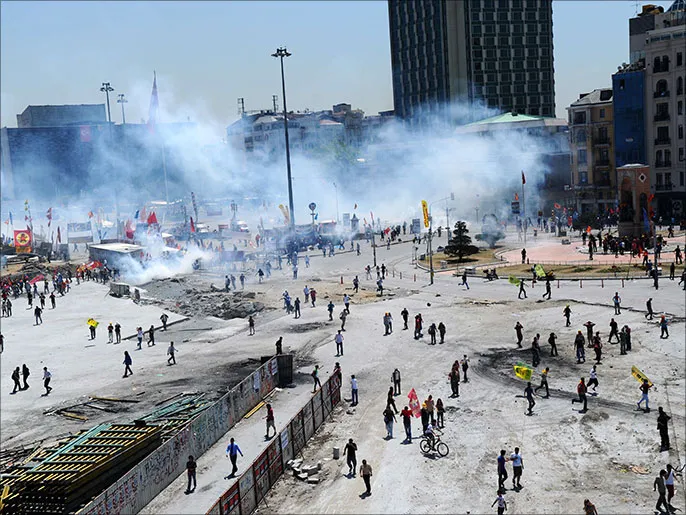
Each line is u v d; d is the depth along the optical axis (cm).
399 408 3781
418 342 5178
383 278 7862
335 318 6194
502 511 2533
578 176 12962
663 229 10562
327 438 3409
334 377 3881
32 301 8038
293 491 2858
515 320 5650
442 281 7756
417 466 3027
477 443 3250
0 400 4338
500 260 8856
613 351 4609
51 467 2780
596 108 12631
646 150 11656
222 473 3038
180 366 4919
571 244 9969
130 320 6712
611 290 6469
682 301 5797
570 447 3155
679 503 2595
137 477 2703
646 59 11512
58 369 5038
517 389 3984
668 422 3366
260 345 5394
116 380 4656
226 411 3550
